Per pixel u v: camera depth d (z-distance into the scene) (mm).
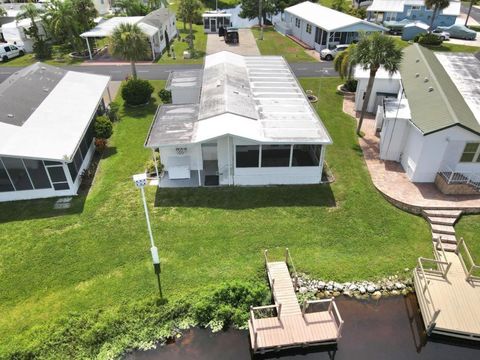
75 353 13719
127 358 13758
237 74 29609
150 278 16297
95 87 29547
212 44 51531
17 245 17875
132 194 21297
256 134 20562
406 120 22281
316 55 46219
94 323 14469
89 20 47219
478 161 20656
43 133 21719
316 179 22000
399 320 15117
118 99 34219
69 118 24125
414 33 50906
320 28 45594
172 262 17031
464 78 25766
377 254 17578
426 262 17125
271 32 58469
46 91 26578
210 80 28359
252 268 16812
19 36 47500
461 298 15164
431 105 21828
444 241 18094
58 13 43875
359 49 23906
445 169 21047
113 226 19016
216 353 13953
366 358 13797
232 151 20797
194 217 19578
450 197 20375
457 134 19609
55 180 20750
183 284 16047
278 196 21062
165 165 22953
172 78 31297
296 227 18969
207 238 18312
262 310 15109
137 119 30328
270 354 13977
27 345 13602
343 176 22703
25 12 44719
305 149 20906
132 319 14695
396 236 18500
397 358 13797
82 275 16406
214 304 15047
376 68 24094
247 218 19516
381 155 24141
